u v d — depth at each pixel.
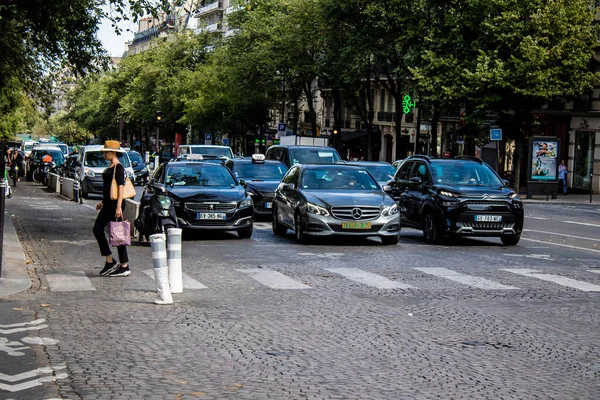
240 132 79.00
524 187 59.22
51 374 7.39
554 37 46.94
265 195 26.61
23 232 21.16
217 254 17.09
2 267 13.89
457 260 16.66
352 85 62.06
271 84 65.94
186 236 21.20
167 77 93.00
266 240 20.30
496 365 8.06
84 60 23.66
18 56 23.23
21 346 8.48
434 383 7.31
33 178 55.78
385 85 54.53
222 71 77.69
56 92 25.95
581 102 54.84
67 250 17.44
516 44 47.22
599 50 53.41
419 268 15.22
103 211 13.75
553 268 15.64
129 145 133.38
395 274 14.39
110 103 121.00
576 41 46.78
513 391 7.11
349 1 51.50
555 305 11.65
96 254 16.83
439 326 9.95
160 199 18.47
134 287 12.54
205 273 14.14
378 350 8.60
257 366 7.81
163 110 93.31
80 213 28.66
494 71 45.75
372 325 9.92
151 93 96.56
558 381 7.50
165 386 7.04
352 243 19.75
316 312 10.72
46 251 17.16
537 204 43.44
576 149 55.78
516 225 19.61
